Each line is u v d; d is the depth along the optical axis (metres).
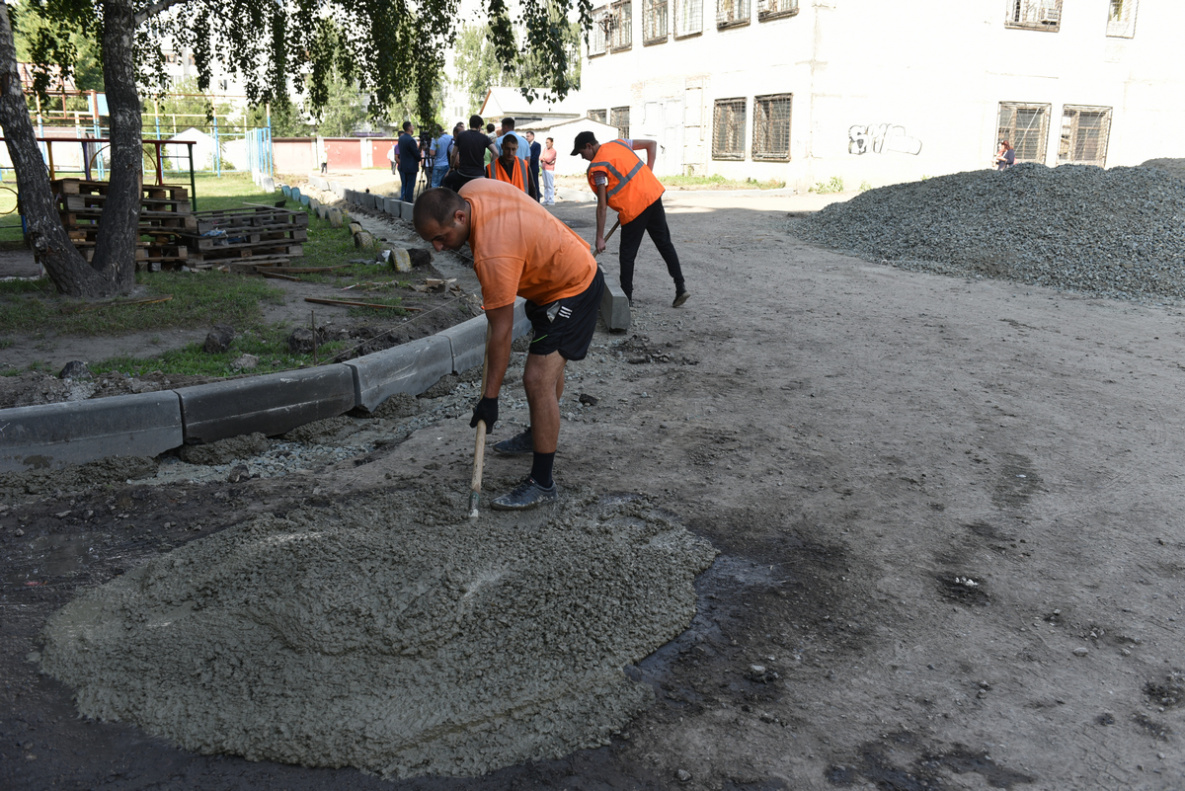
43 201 7.63
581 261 3.70
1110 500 4.02
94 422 4.25
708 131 29.05
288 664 2.69
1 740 2.42
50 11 10.73
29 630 2.96
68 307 7.39
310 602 2.90
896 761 2.39
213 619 2.93
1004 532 3.70
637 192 7.32
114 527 3.71
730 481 4.21
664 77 30.83
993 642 2.94
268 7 11.23
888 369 6.06
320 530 3.55
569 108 41.44
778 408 5.27
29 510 3.83
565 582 3.12
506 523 3.67
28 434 4.10
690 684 2.71
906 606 3.14
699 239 13.44
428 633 2.79
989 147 27.33
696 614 3.09
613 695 2.63
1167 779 2.32
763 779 2.32
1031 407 5.29
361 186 27.38
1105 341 7.00
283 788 2.27
